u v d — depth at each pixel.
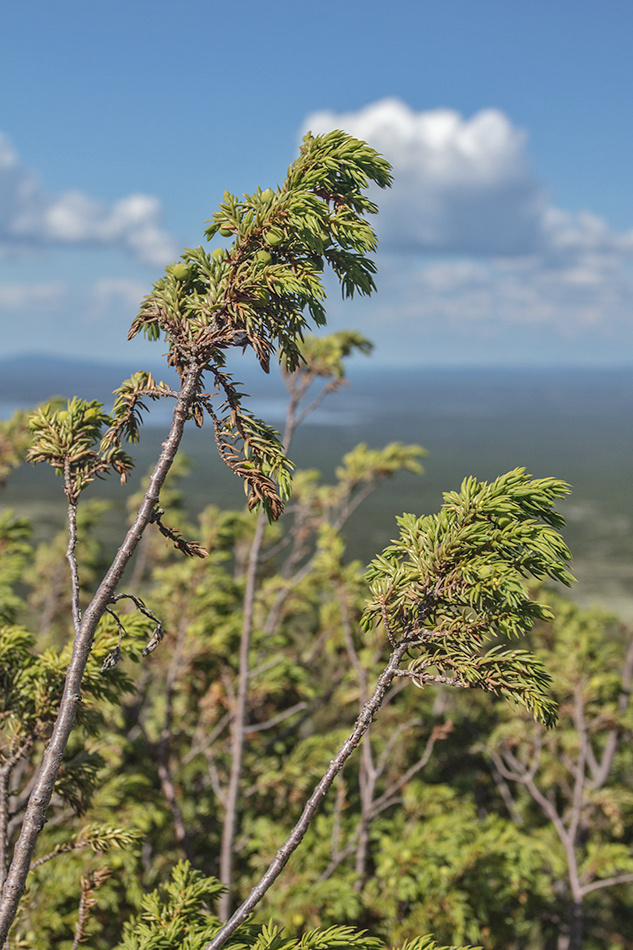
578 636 10.57
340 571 8.95
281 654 9.95
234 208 2.62
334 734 9.83
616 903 13.17
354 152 2.60
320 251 2.56
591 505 98.44
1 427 9.20
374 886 7.41
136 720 8.66
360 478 12.30
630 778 13.48
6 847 3.06
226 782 10.07
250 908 2.43
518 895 7.79
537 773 13.20
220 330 2.58
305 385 9.84
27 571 13.20
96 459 2.88
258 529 9.28
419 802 8.66
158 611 9.21
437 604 2.61
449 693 13.27
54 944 5.29
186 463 15.52
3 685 3.67
